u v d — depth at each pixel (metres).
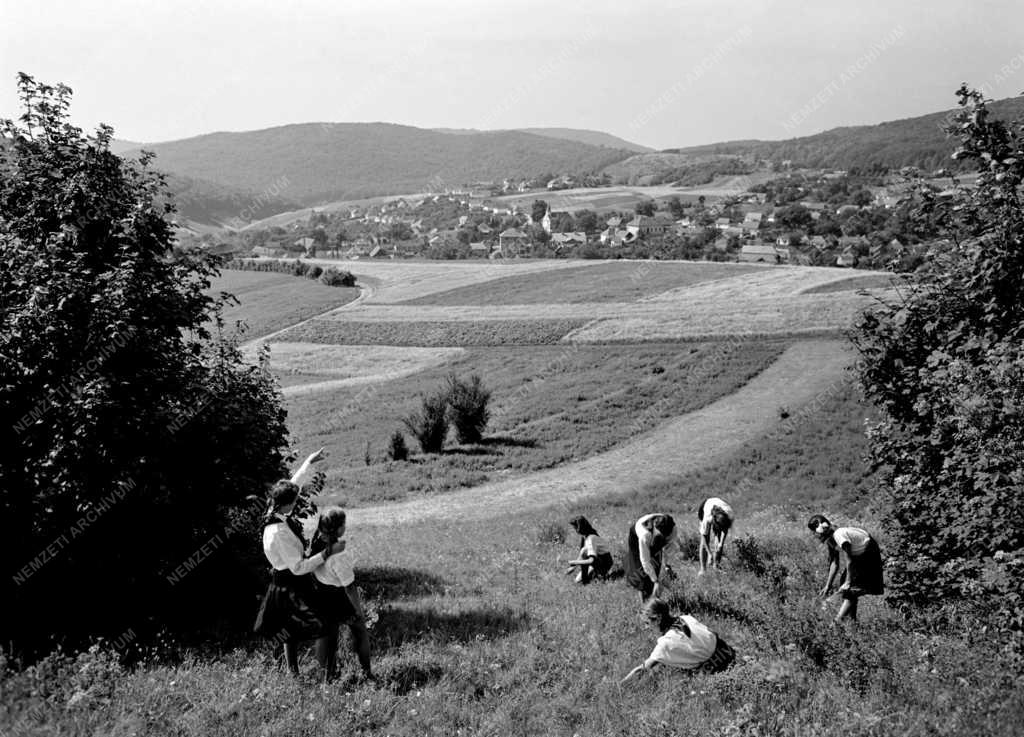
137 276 10.94
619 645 9.41
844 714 6.76
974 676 7.69
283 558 7.80
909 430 11.55
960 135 11.32
